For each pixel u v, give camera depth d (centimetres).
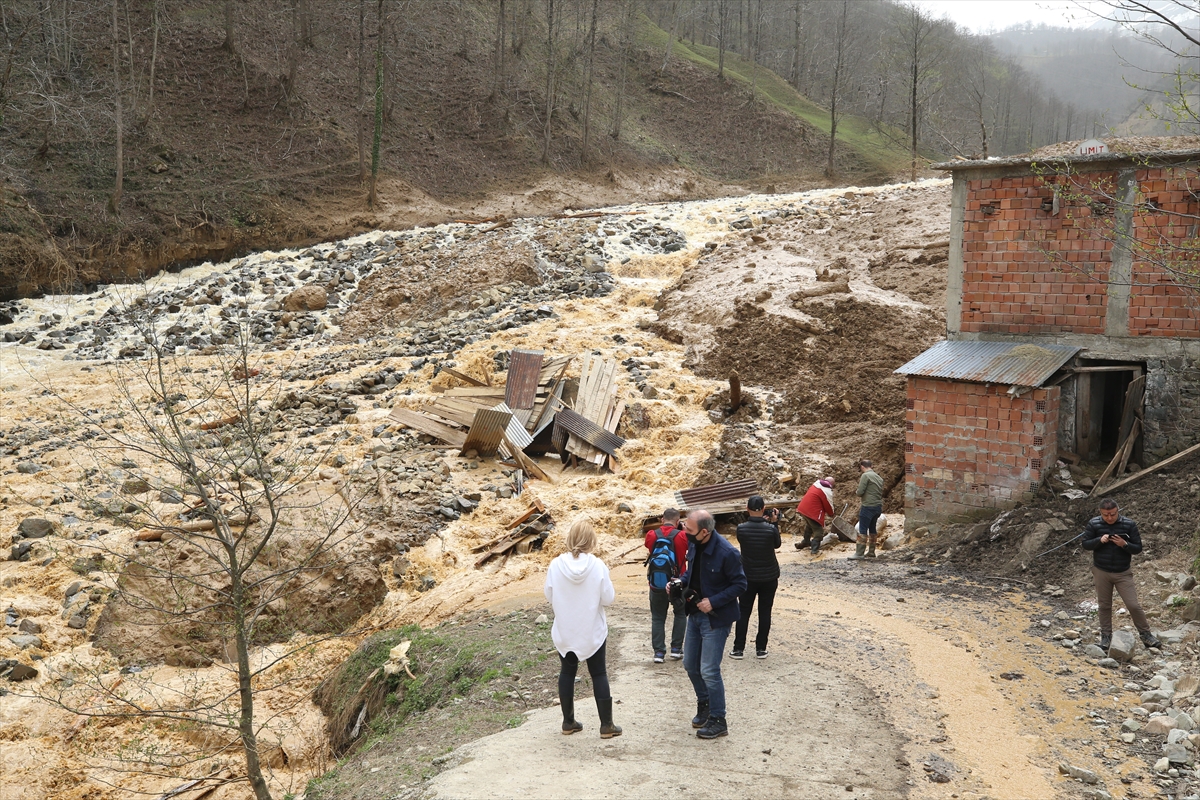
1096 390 1433
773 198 3778
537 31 5691
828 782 644
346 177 3825
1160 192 1303
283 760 1048
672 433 1855
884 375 1936
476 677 959
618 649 968
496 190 4153
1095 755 712
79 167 3400
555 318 2520
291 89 4075
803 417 1892
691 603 722
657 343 2328
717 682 707
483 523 1568
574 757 685
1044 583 1173
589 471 1795
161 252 3228
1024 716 783
